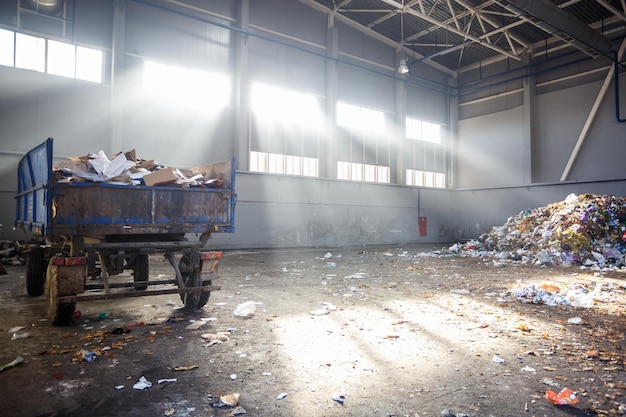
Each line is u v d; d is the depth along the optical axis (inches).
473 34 845.8
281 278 367.6
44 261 275.6
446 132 1037.2
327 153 796.0
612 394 129.1
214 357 159.9
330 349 170.6
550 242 514.6
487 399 125.1
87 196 198.2
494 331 200.4
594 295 289.4
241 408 117.5
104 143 566.6
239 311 227.5
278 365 151.9
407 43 929.5
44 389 129.4
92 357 156.2
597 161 784.9
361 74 861.2
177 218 223.9
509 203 908.6
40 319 214.1
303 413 115.2
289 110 752.3
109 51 572.1
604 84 772.6
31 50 519.8
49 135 527.5
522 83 903.1
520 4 539.5
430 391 130.6
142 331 194.2
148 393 127.3
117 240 221.5
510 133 922.1
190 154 639.1
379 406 119.9
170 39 622.5
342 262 508.4
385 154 909.2
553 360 160.2
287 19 749.3
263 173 685.9
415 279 367.6
